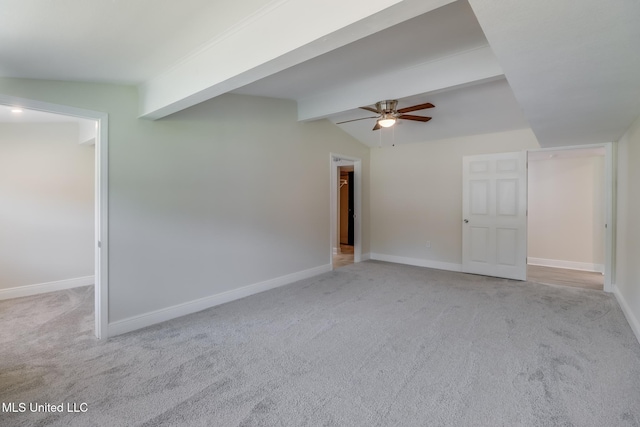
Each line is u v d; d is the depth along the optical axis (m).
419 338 2.73
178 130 3.30
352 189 8.27
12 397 1.92
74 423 1.70
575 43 1.47
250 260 4.03
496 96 3.88
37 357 2.41
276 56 1.85
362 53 2.85
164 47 2.17
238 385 2.05
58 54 2.07
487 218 4.93
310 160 4.90
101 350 2.53
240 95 3.90
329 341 2.68
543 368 2.24
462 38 2.60
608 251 4.09
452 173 5.31
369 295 3.96
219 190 3.68
